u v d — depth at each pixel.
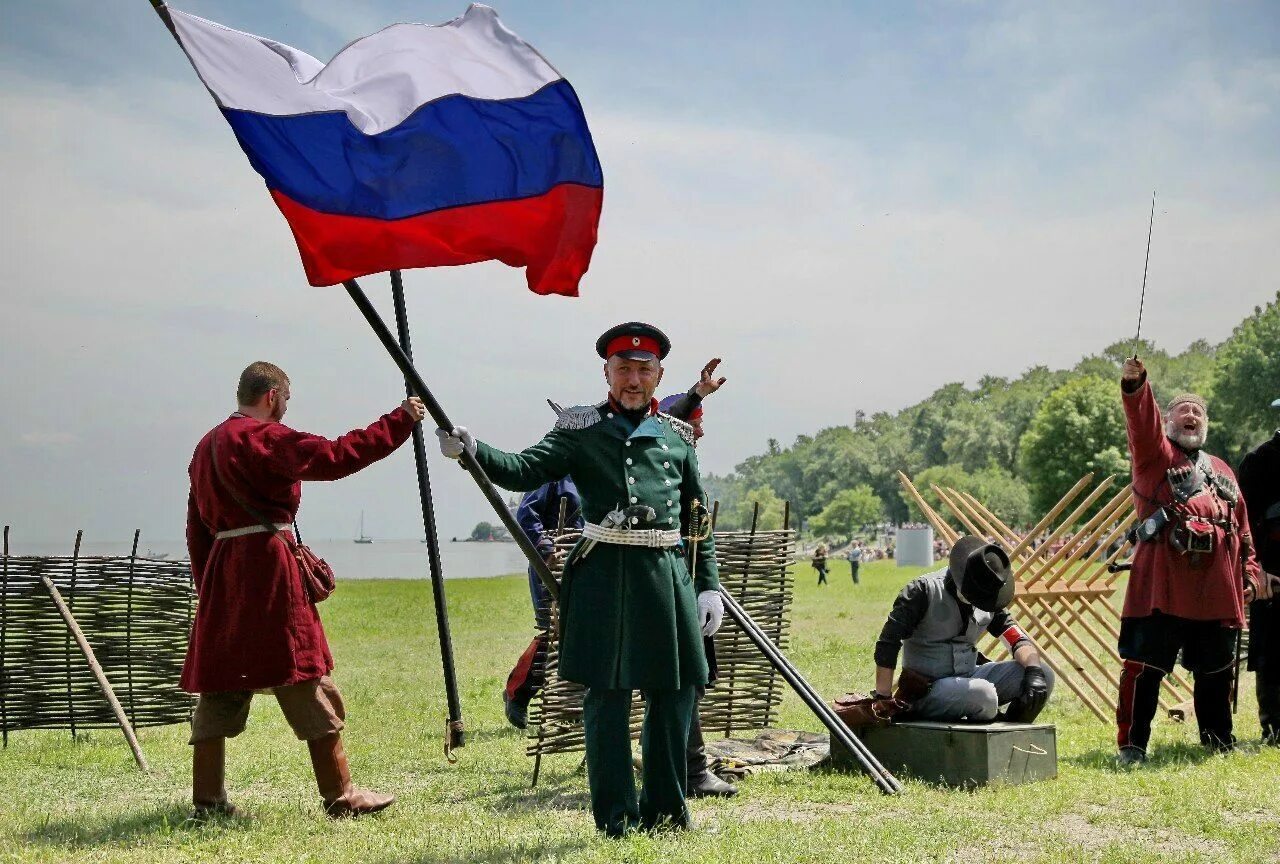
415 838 5.87
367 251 5.64
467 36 5.79
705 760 7.04
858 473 182.00
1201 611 8.21
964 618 7.61
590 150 5.63
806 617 22.72
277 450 6.23
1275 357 84.31
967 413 165.50
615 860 5.23
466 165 5.66
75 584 9.26
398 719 10.64
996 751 7.05
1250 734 9.36
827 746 8.43
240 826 6.21
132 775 7.91
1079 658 14.02
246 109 5.60
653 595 5.79
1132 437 8.41
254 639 6.27
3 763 8.32
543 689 7.54
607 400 6.07
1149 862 5.22
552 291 5.78
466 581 45.31
